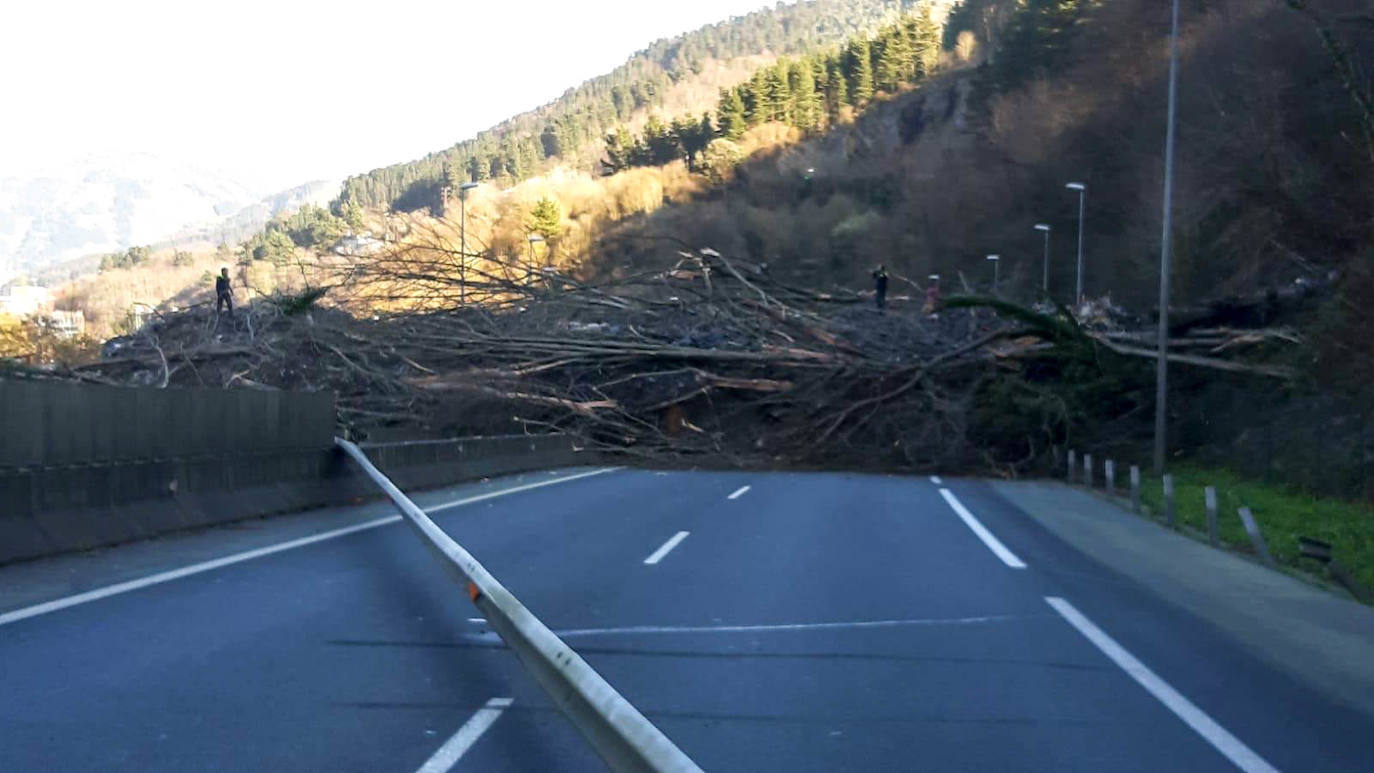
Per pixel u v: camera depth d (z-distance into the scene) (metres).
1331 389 30.28
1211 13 55.25
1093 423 37.44
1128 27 64.06
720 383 38.16
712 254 42.44
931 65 121.56
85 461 12.97
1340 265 37.47
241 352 34.31
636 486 26.58
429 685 7.86
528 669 7.16
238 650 8.70
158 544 13.63
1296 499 25.73
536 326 38.91
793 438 37.94
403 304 40.91
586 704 5.78
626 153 125.62
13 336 38.91
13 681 7.64
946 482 32.38
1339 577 13.83
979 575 13.82
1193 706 7.96
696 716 7.46
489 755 6.40
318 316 36.84
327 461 19.12
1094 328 42.50
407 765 6.20
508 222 80.31
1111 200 65.62
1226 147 45.50
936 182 86.44
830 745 6.90
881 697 8.03
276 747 6.46
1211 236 46.88
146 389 14.12
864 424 38.22
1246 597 13.05
